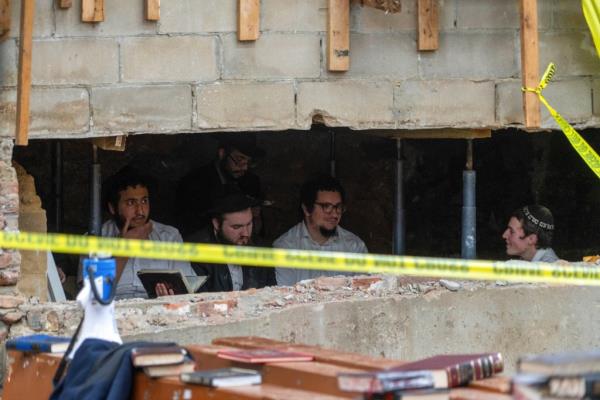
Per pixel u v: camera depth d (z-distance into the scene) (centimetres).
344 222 2559
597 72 1897
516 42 1866
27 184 1747
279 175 2527
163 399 982
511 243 1917
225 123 1777
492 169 2655
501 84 1866
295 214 2534
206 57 1764
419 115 1845
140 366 987
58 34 1708
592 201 2652
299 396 917
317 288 1617
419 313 1628
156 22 1745
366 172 2567
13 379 1153
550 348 1703
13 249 1527
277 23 1786
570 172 2652
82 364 1028
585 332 1722
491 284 1678
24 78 1638
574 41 1891
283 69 1792
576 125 1900
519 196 2656
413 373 866
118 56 1733
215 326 1452
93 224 1886
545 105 1848
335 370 956
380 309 1598
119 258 1838
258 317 1492
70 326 1470
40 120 1706
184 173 2427
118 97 1736
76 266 2053
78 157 2370
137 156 2414
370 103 1827
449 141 2638
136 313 1464
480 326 1666
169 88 1753
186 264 1861
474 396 867
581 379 737
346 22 1800
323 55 1803
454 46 1848
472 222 1942
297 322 1524
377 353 1598
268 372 987
